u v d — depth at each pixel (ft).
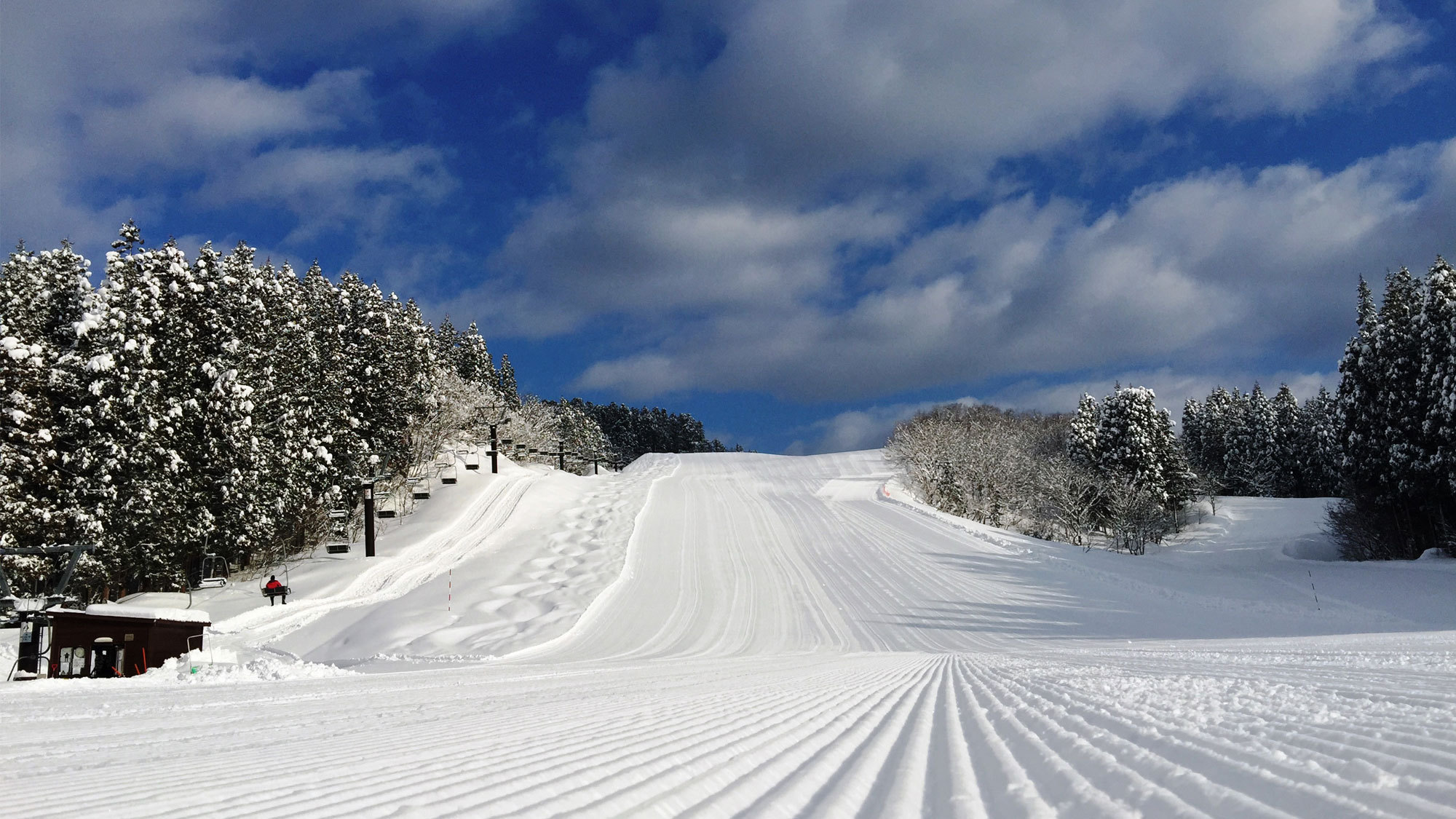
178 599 111.24
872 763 14.32
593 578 122.93
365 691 33.37
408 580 128.16
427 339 213.66
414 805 10.04
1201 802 9.18
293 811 9.64
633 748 15.23
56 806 10.09
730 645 91.04
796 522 169.78
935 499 221.25
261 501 128.26
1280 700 17.56
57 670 65.36
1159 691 21.91
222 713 24.00
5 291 107.96
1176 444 254.06
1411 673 21.97
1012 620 102.68
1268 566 145.28
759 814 10.36
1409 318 142.92
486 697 29.17
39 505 100.07
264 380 131.85
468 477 196.85
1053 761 13.17
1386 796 8.21
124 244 120.57
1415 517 143.54
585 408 572.92
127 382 106.52
